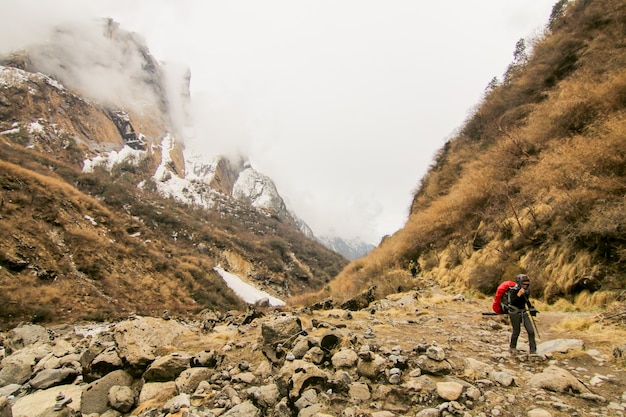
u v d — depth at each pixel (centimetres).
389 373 464
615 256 914
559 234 1170
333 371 501
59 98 16788
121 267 4241
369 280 2372
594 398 378
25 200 3988
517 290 584
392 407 396
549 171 1406
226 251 9581
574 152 1270
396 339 682
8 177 4144
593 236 992
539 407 370
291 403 425
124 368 592
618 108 1396
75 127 16800
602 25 2175
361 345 590
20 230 3550
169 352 638
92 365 605
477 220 1964
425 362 489
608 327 647
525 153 1836
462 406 376
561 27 2902
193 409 448
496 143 2347
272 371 536
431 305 1218
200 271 5834
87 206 5050
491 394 402
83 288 3394
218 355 610
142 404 489
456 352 586
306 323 858
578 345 549
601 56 1866
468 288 1534
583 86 1634
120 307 3428
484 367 486
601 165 1129
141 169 18425
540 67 2572
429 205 3228
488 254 1558
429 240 2478
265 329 637
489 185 1947
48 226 3947
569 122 1623
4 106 13712
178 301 4375
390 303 1268
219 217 16625
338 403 409
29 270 3150
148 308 3744
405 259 2641
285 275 11544
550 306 1010
